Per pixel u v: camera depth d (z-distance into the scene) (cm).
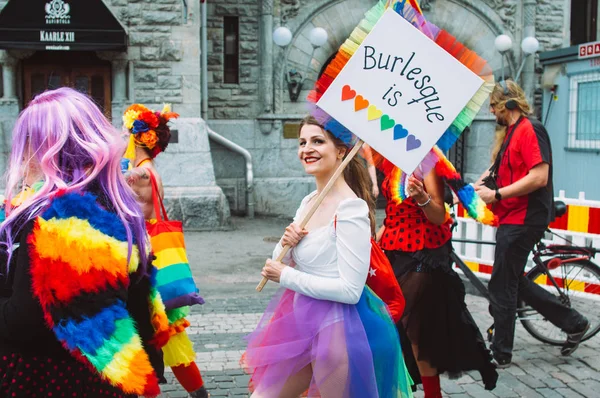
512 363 512
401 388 292
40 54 1180
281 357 278
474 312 648
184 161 1170
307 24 1336
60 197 201
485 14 1383
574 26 1489
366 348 271
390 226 405
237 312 651
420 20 305
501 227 495
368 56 302
